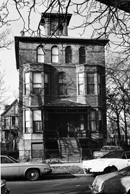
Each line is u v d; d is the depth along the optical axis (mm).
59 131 32438
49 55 33344
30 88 31766
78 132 31750
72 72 33594
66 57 33781
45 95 32219
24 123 31594
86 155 30531
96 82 32844
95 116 32594
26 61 32781
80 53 34000
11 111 61188
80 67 33188
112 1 5000
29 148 30938
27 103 31797
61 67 33438
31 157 29953
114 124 44562
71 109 32062
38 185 14570
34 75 32094
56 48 33688
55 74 33250
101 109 32844
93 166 16688
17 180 16641
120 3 4898
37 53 33188
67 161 27406
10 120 58156
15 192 12383
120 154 16891
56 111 32094
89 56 33844
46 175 18000
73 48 33812
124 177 8523
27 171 16406
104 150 26906
